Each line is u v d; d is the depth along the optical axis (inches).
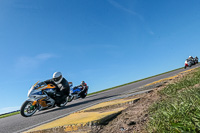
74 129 76.6
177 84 142.4
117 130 64.1
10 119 202.7
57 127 81.8
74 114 116.5
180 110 54.9
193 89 89.2
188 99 66.5
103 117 79.9
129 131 59.7
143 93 147.6
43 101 207.2
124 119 75.8
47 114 175.9
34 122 137.2
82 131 72.7
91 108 121.6
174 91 113.3
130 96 149.5
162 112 61.2
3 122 181.2
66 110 176.7
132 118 74.3
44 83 215.5
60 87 228.5
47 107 214.2
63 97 228.7
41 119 146.6
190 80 144.5
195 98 64.8
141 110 84.7
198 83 127.6
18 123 149.6
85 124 75.9
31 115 198.8
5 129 129.1
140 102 108.5
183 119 45.8
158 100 99.3
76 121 84.1
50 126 87.7
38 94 203.0
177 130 41.1
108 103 131.3
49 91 214.1
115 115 86.8
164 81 225.9
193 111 49.3
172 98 88.4
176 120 49.5
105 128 70.9
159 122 53.3
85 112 117.3
